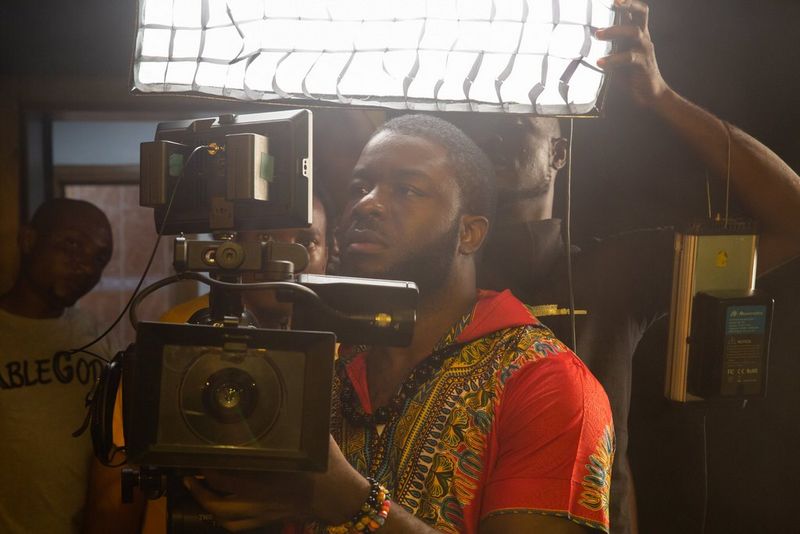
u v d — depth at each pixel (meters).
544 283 1.74
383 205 1.22
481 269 1.76
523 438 1.14
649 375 1.93
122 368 1.08
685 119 1.48
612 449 1.19
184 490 1.13
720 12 2.48
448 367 1.22
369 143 1.29
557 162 1.81
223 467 0.96
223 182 1.10
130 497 1.15
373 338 1.07
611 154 2.57
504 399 1.17
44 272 2.42
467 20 1.20
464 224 1.28
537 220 1.79
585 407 1.15
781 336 2.36
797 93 2.43
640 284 1.72
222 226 1.10
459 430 1.18
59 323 2.42
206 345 0.97
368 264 1.22
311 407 0.96
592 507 1.12
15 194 3.38
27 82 3.36
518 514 1.11
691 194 2.52
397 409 1.22
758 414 2.37
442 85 1.24
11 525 2.18
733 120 2.48
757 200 1.52
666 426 1.96
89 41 3.37
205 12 1.21
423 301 1.26
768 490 2.38
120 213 4.40
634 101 1.45
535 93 1.24
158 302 4.38
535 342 1.19
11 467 2.20
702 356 1.41
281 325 1.79
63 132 4.23
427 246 1.22
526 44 1.21
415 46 1.22
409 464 1.18
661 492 1.99
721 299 1.39
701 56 2.50
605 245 1.78
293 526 1.23
